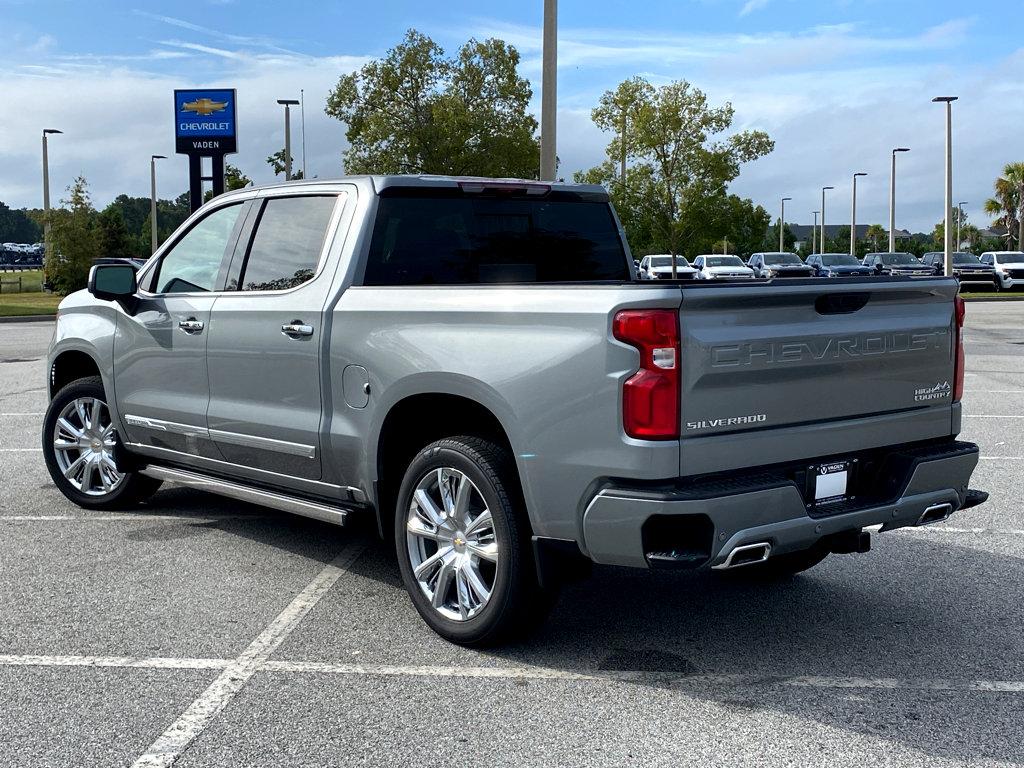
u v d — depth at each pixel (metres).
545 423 4.03
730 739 3.58
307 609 4.97
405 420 4.82
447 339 4.39
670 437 3.78
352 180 5.25
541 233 5.71
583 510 3.97
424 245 5.25
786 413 4.07
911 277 4.52
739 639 4.57
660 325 3.76
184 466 6.32
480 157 34.12
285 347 5.20
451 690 4.01
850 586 5.34
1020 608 4.96
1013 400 12.01
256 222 5.68
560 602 5.11
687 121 31.33
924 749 3.50
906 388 4.48
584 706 3.86
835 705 3.87
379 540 6.24
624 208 31.69
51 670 4.20
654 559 3.82
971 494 4.72
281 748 3.52
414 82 34.44
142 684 4.06
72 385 6.88
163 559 5.81
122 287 6.13
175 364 5.96
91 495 6.96
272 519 6.75
